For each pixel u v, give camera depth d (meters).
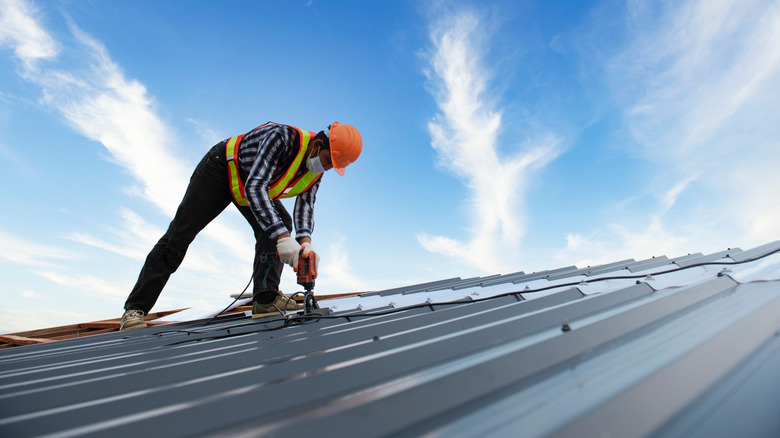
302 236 2.67
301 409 0.71
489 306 1.86
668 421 0.50
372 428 0.57
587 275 2.91
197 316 3.61
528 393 0.64
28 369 1.52
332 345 1.35
